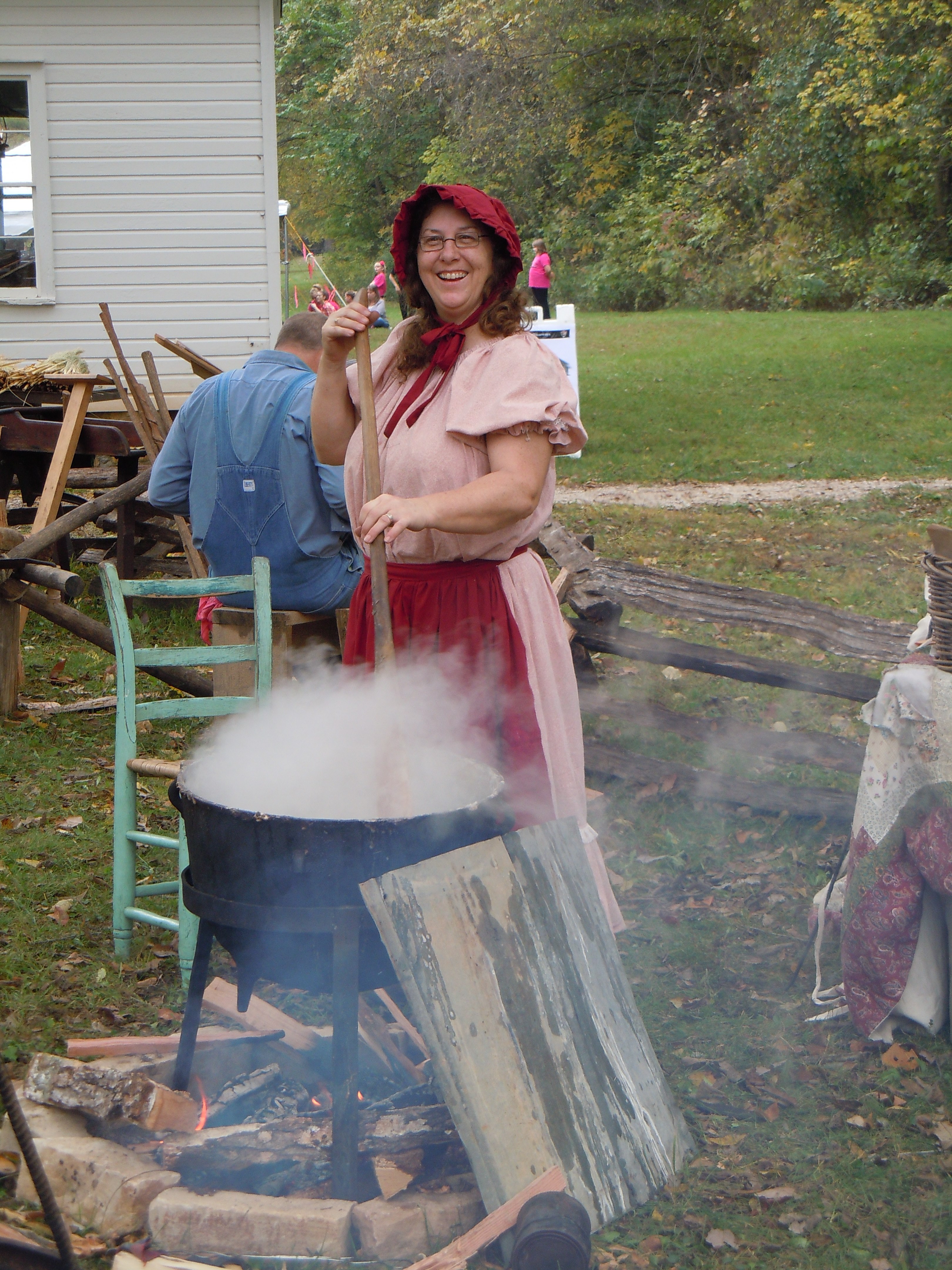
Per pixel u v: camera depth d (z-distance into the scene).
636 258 29.38
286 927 2.40
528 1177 2.38
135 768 3.51
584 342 21.41
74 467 8.43
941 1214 2.58
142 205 10.91
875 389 15.85
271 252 11.08
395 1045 3.13
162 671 5.44
